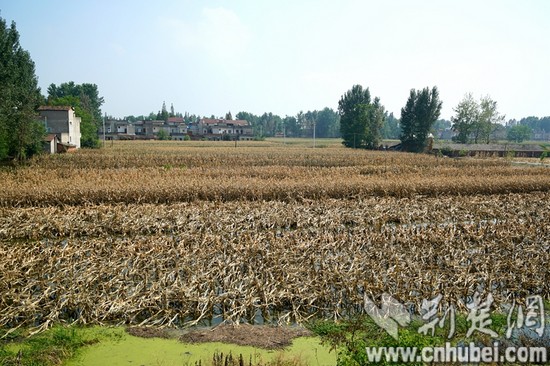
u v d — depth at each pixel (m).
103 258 15.03
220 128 150.75
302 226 20.67
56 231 20.05
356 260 14.50
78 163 45.31
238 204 24.27
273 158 52.81
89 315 11.53
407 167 44.66
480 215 23.97
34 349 10.05
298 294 12.31
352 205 24.81
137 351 10.02
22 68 49.81
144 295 12.13
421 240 17.59
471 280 13.15
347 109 96.88
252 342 10.41
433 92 82.69
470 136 117.75
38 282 12.84
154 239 17.03
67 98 85.88
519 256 15.44
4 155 45.75
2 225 19.80
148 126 141.88
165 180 30.77
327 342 10.48
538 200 27.91
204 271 13.86
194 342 10.42
